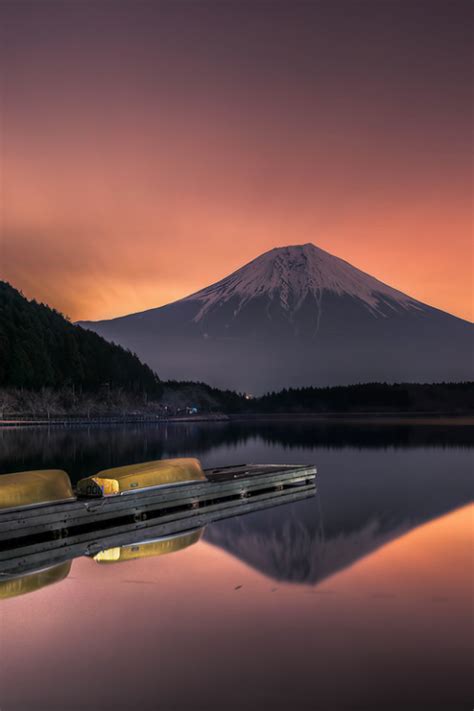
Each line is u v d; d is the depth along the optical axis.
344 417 196.75
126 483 20.66
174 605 12.05
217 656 9.84
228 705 8.53
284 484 28.62
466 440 63.62
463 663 9.58
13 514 16.97
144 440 67.62
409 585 13.20
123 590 12.98
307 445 57.94
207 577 13.86
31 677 9.28
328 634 10.63
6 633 10.76
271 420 175.62
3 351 162.00
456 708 8.42
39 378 168.12
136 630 10.84
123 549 16.42
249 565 14.84
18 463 39.38
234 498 24.86
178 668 9.49
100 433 87.81
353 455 46.25
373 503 24.08
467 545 16.88
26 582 13.56
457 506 23.30
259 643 10.30
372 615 11.43
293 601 12.23
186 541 17.39
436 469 36.34
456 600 12.23
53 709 8.50
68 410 165.62
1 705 8.58
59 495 18.86
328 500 24.84
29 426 117.44
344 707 8.46
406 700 8.62
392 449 52.03
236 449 52.72
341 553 16.00
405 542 17.28
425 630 10.74
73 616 11.52
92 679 9.21
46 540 17.31
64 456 45.00
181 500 22.14
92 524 19.11
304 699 8.65
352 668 9.44
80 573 14.21
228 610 11.74
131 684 9.05
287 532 18.61
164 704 8.58
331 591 12.85
